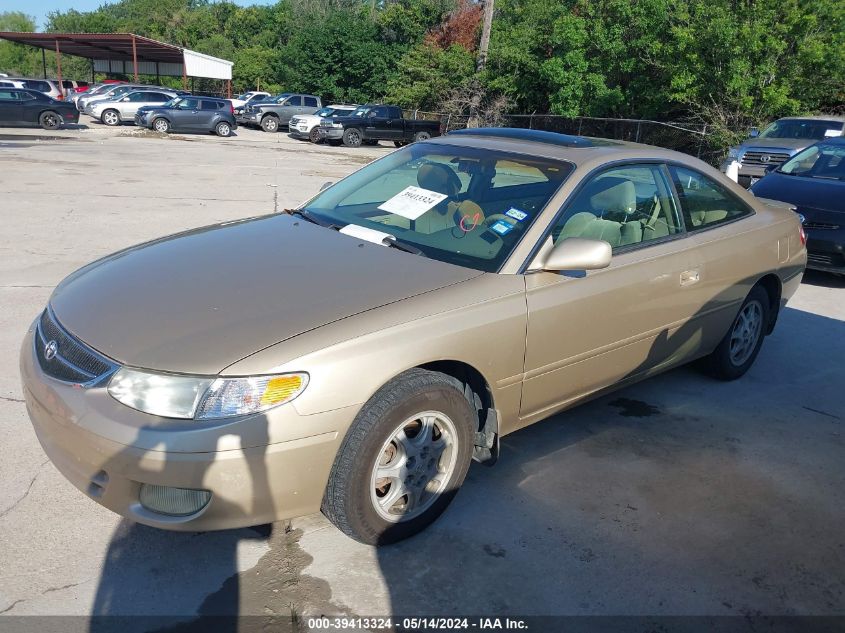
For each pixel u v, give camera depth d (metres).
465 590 2.77
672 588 2.87
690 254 4.11
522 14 30.91
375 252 3.37
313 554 2.92
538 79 27.17
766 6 18.11
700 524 3.30
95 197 10.75
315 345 2.60
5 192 10.66
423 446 2.96
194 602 2.62
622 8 21.62
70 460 2.60
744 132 18.17
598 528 3.21
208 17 79.06
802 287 7.65
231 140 26.30
